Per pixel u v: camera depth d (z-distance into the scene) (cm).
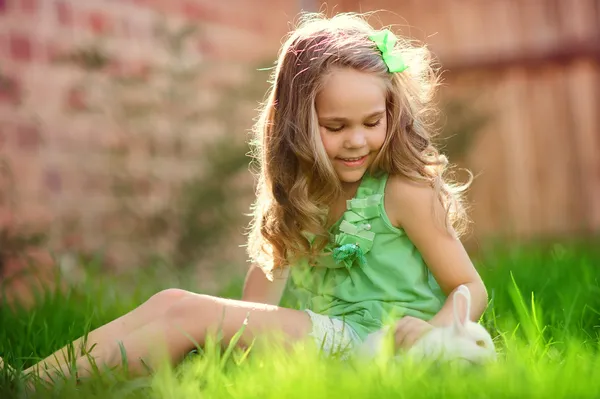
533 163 948
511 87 945
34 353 360
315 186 348
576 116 934
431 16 955
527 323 332
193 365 288
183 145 784
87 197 701
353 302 346
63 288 590
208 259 762
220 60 832
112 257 707
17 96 661
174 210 755
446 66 940
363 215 345
